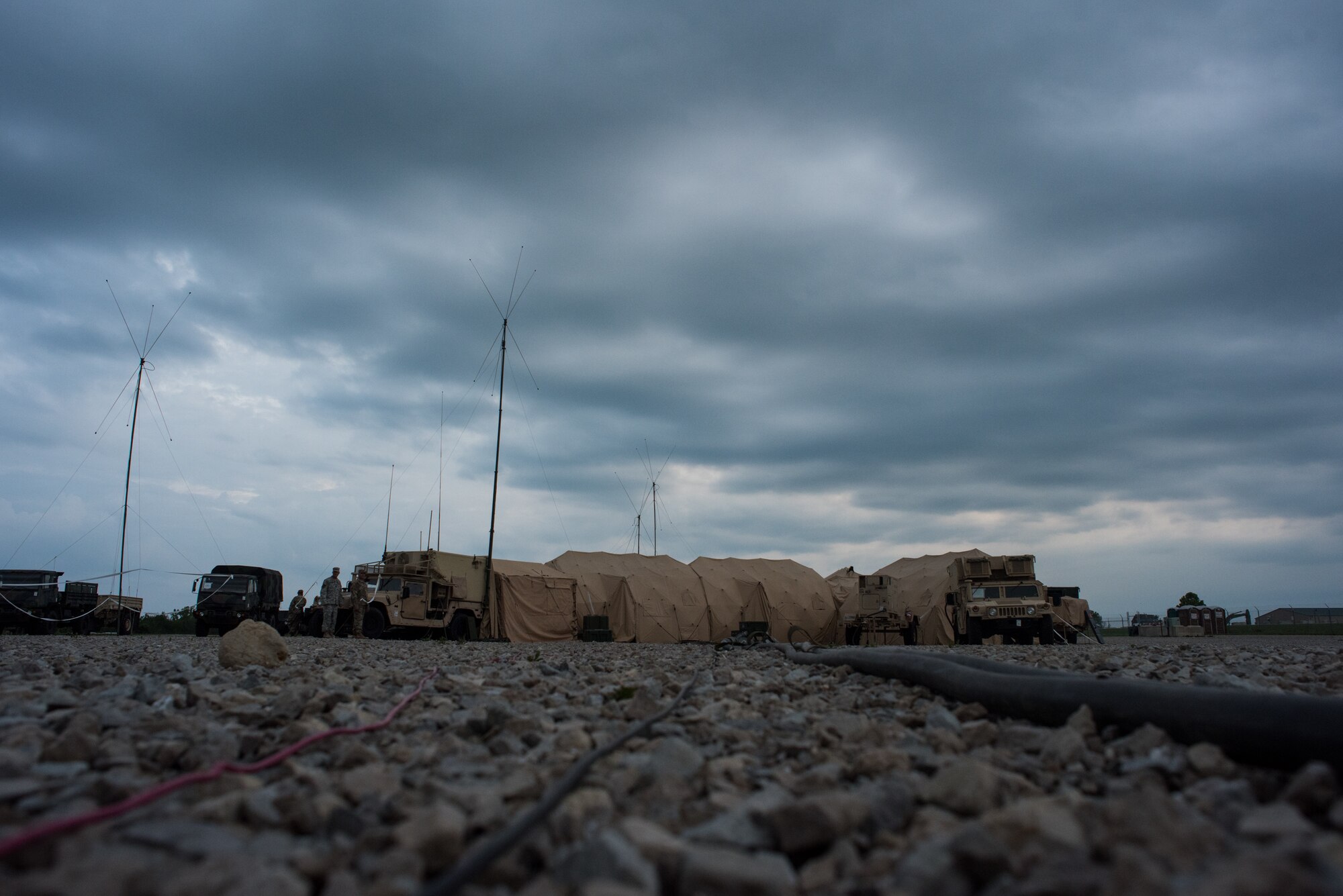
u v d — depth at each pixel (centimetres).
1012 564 3272
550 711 616
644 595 3738
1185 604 7606
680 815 332
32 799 334
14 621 2956
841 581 4638
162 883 233
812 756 434
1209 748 393
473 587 3139
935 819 305
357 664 1135
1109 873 235
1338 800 316
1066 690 522
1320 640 2900
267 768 417
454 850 270
